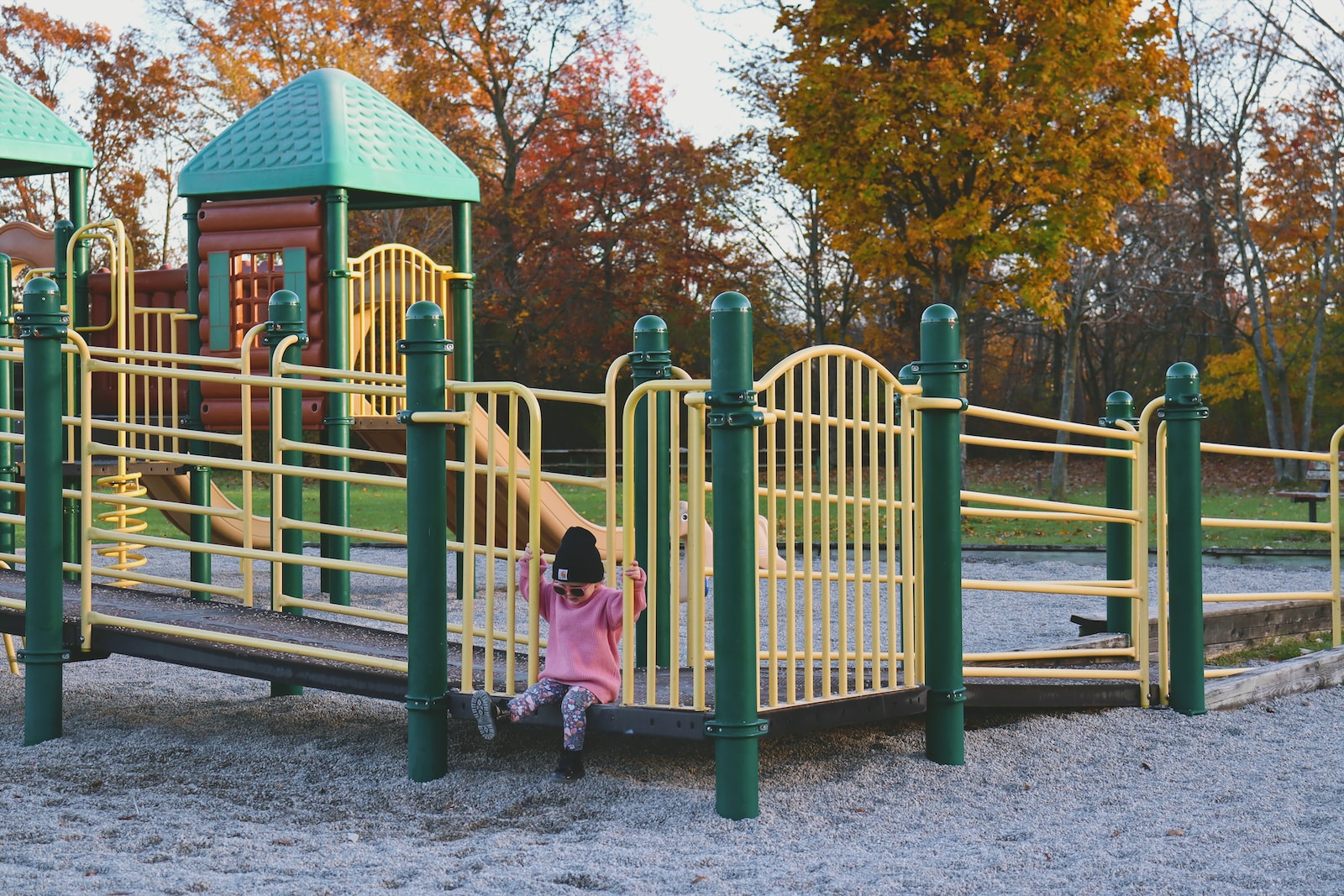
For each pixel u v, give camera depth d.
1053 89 20.20
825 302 38.28
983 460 41.50
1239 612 8.63
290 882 3.97
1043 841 4.38
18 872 4.03
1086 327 39.28
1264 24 28.70
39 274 11.36
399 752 5.85
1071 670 6.68
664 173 34.34
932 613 5.52
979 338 43.19
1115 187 21.03
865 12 21.11
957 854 4.22
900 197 22.08
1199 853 4.16
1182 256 32.28
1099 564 14.06
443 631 5.33
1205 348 42.41
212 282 10.16
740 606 4.70
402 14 31.83
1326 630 9.30
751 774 4.75
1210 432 43.03
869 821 4.72
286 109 10.32
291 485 7.66
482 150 34.53
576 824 4.70
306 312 9.87
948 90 20.11
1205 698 6.55
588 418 38.28
